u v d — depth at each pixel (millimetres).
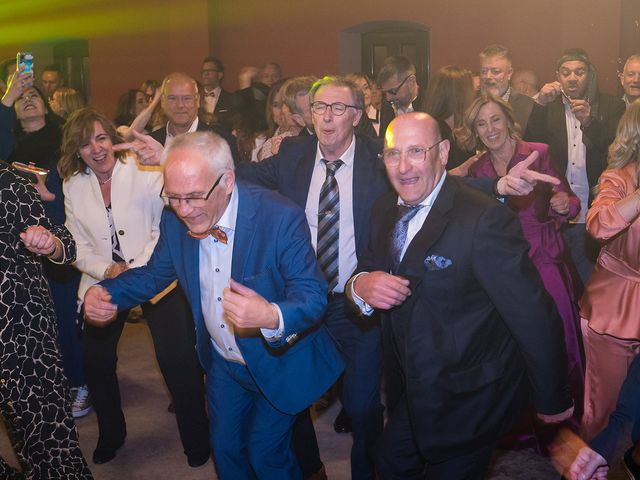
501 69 5359
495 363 2594
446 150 2656
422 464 2781
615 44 7551
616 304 3258
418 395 2580
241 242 2682
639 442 2348
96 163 3740
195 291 2805
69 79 12219
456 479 2617
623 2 7500
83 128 3699
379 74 5547
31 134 5160
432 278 2549
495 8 8586
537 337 2477
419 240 2578
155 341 3801
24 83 5055
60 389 3121
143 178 3756
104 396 3926
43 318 3105
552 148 5121
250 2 10148
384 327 2807
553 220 3895
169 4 10609
